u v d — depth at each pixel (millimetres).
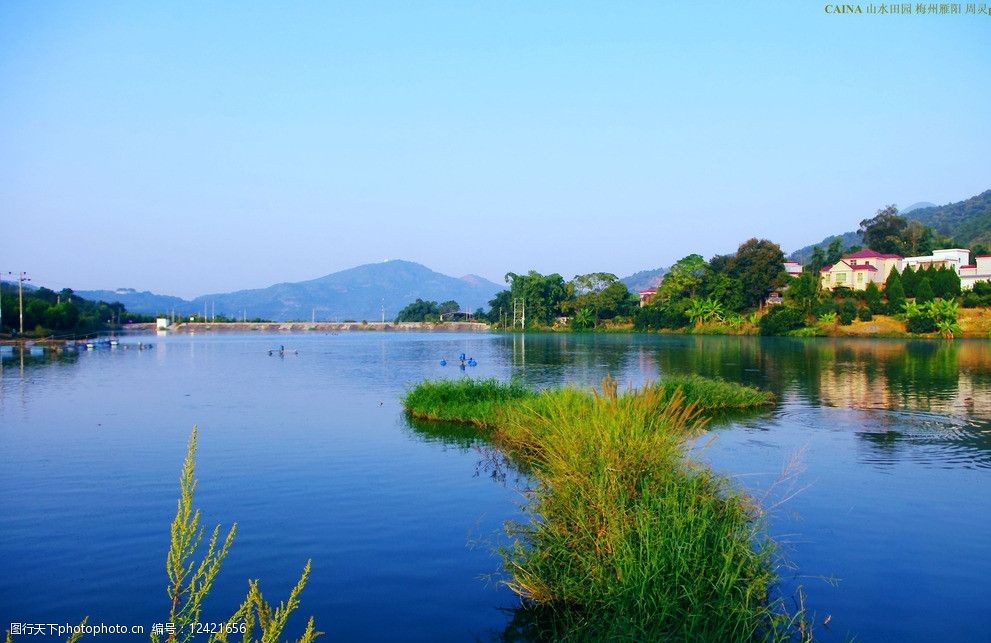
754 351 67812
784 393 33000
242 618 8734
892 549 11180
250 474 16438
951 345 74875
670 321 122875
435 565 10555
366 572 10281
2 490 14859
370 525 12484
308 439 21094
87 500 14125
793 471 16469
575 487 9906
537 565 9391
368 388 37312
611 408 11273
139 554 11023
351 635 8320
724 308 116062
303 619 8758
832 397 31438
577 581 9023
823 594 9461
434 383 29062
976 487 15016
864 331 93938
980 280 104562
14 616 8797
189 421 24812
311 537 11844
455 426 23812
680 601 8281
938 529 12172
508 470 16828
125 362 59219
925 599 9312
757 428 22875
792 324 99312
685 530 8852
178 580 5402
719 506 9992
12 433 22078
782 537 11758
